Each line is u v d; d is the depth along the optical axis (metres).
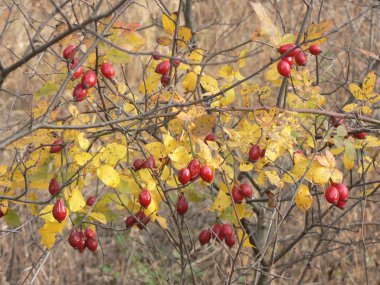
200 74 2.75
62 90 2.41
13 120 4.81
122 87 2.82
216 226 2.94
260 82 5.62
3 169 2.73
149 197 2.59
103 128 3.15
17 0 3.82
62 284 4.81
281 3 5.74
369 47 4.41
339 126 2.67
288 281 4.84
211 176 2.49
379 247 4.94
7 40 5.69
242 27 6.14
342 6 5.61
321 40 2.74
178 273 5.14
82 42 2.48
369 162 3.25
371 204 4.79
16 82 5.27
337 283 4.84
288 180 2.67
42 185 2.82
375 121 2.83
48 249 2.82
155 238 5.56
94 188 4.76
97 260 5.40
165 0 5.75
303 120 2.96
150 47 6.13
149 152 2.60
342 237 4.84
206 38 5.44
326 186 3.38
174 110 2.77
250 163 2.76
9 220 2.79
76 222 2.77
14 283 4.47
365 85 2.87
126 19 6.03
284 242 5.00
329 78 4.54
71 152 2.63
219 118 2.78
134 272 5.29
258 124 2.61
